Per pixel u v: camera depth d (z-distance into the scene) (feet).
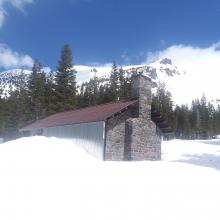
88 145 84.17
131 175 47.42
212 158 104.58
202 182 45.75
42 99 195.42
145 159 86.38
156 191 38.24
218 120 345.31
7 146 66.33
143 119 88.02
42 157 57.26
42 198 32.01
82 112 107.14
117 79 236.22
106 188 38.01
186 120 308.81
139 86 90.12
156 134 91.56
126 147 84.28
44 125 112.27
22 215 27.09
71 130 93.15
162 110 266.98
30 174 42.32
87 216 27.91
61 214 27.96
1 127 191.31
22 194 32.78
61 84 187.83
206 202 35.01
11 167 46.21
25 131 131.13
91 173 47.03
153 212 30.19
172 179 46.32
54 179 40.57
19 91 224.74
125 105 86.84
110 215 28.55
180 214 30.25
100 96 228.43
